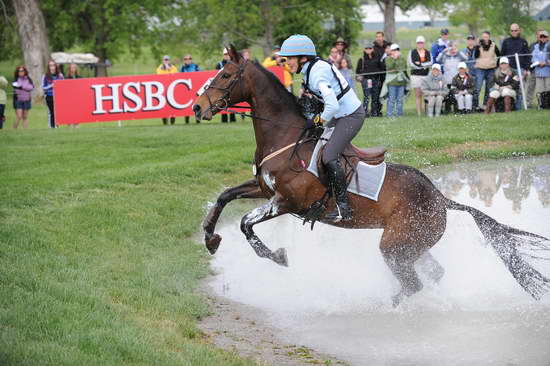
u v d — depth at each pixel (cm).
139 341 632
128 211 1185
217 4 4231
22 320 634
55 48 5244
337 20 4575
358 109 796
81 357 571
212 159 1562
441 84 2092
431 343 713
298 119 828
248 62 827
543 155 1677
